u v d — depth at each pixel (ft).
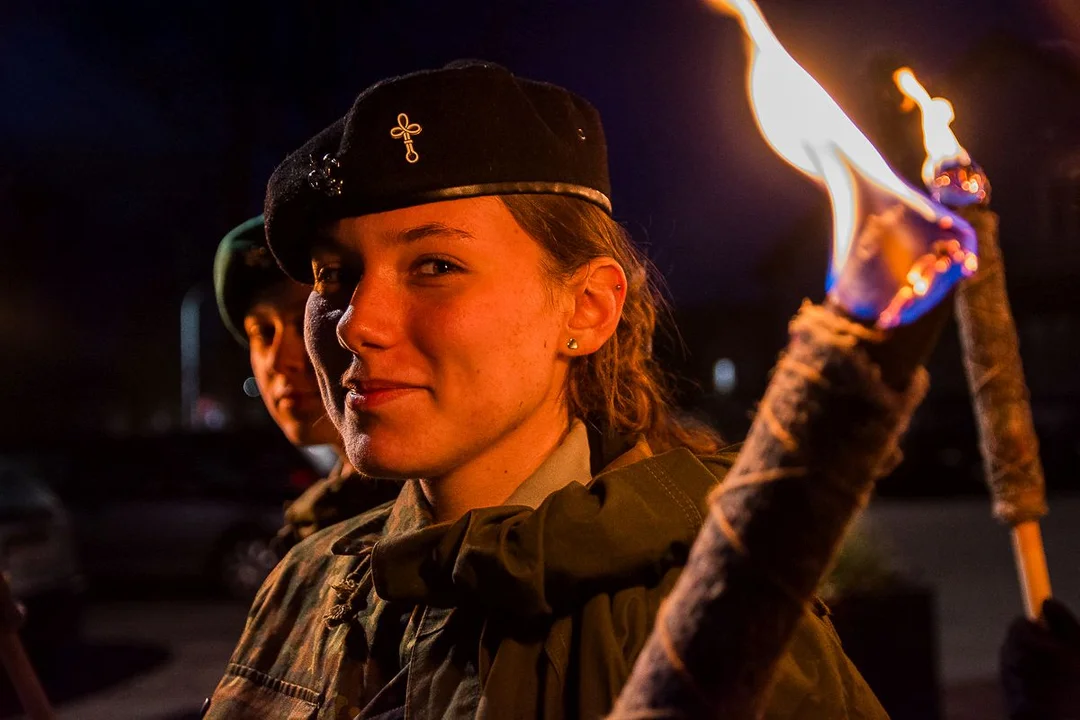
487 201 3.91
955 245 1.75
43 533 24.77
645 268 5.05
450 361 3.82
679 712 1.87
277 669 4.78
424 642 4.00
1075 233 66.95
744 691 1.86
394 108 3.90
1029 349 78.95
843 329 1.81
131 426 90.53
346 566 4.76
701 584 1.90
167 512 35.17
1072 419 69.05
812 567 1.84
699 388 5.45
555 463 4.15
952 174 3.16
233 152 36.06
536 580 3.51
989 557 39.29
